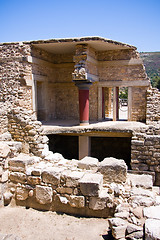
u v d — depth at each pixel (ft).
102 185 20.21
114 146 46.96
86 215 19.65
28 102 41.34
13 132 32.04
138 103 45.03
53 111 52.34
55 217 19.83
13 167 22.71
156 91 41.78
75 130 38.47
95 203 18.93
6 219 19.84
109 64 45.96
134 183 20.71
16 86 40.24
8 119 32.24
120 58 45.06
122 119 51.90
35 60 42.22
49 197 20.43
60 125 42.22
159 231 13.05
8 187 22.81
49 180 20.52
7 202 22.49
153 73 278.26
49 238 17.12
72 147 49.65
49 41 38.52
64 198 19.93
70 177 19.60
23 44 39.88
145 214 15.78
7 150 22.70
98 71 47.01
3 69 40.93
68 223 18.84
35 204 21.49
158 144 32.24
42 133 32.19
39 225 18.81
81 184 19.02
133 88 45.06
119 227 15.23
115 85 46.16
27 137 30.78
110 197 18.70
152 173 32.63
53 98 52.08
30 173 21.52
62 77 51.93
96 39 35.83
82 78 38.47
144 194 18.48
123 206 17.35
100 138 47.80
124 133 37.27
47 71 48.42
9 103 38.63
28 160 22.70
